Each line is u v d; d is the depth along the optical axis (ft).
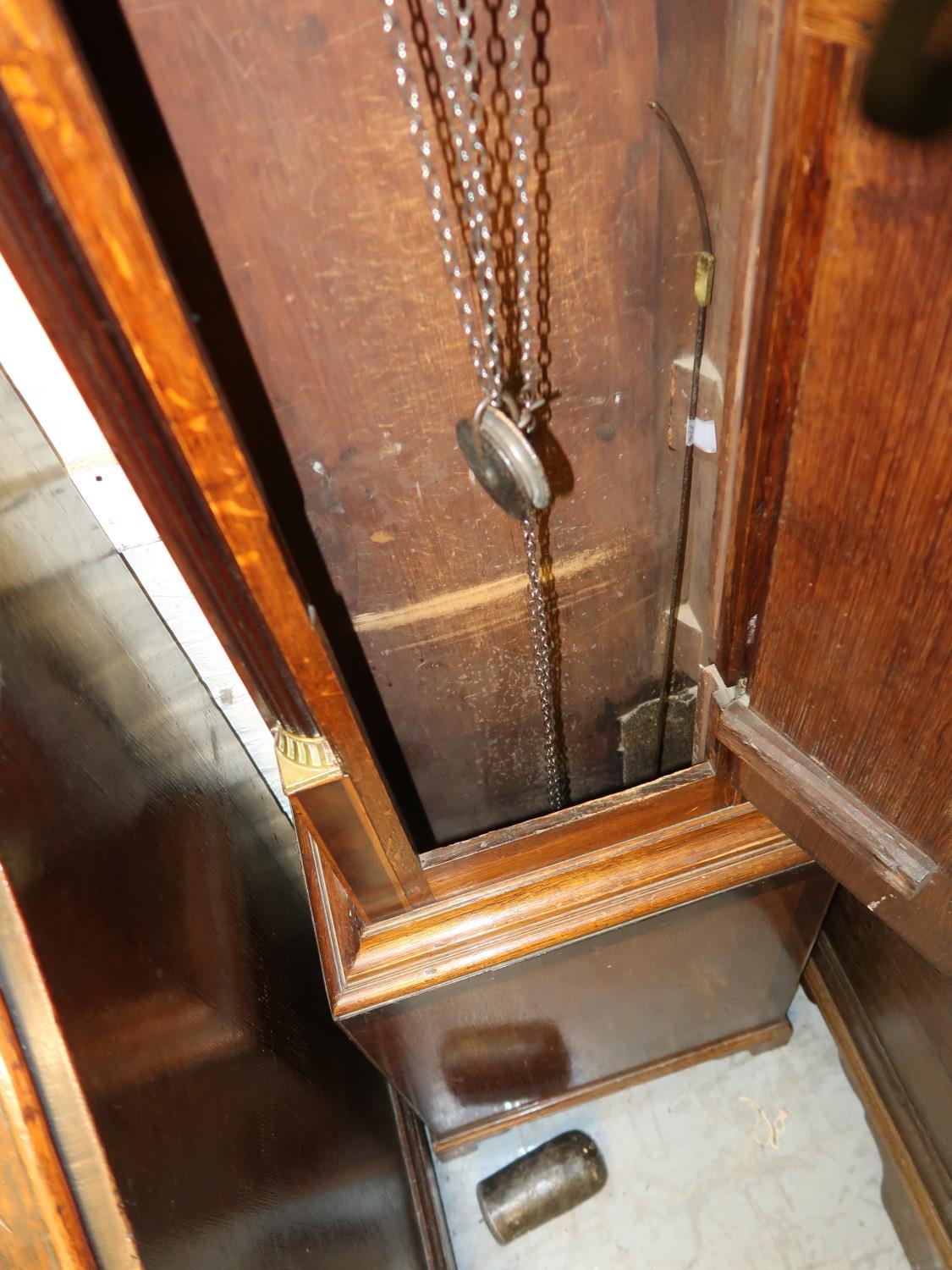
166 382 1.35
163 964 1.90
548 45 1.69
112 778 1.98
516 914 2.62
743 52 1.50
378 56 1.62
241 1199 1.92
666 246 2.04
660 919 2.72
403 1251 3.24
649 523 2.74
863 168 1.19
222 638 1.82
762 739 2.15
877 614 1.62
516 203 1.90
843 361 1.40
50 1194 1.33
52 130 1.10
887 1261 3.69
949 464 1.32
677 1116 4.12
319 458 2.25
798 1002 4.41
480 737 3.31
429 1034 2.90
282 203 1.76
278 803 3.84
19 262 1.21
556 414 2.34
